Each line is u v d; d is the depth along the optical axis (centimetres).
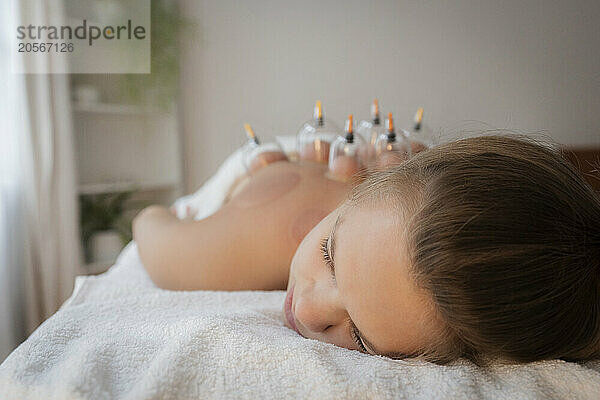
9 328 215
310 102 263
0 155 214
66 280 240
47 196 232
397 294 41
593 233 40
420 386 39
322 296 48
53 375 38
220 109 292
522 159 42
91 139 287
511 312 37
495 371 42
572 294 39
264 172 94
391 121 87
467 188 39
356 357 43
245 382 38
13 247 221
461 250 37
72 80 267
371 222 44
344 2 249
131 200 308
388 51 238
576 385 39
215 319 45
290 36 266
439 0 224
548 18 202
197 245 83
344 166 85
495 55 213
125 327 48
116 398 35
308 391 37
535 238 37
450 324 40
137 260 100
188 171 308
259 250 80
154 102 291
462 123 221
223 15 286
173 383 36
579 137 201
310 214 80
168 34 284
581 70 199
